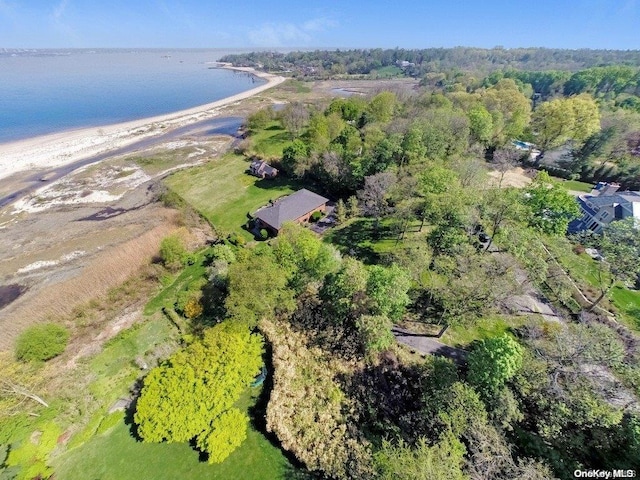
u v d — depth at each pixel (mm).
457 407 22344
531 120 88125
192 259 46875
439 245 37844
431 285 34250
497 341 23219
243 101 157375
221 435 24531
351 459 23016
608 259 35062
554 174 70188
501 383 22531
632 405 21969
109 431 26969
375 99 97250
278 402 26672
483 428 20906
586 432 21766
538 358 24922
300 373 29000
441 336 31891
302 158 69250
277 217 52406
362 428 25172
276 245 39375
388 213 49719
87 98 150375
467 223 37406
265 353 31984
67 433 27047
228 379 27078
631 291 36500
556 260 39062
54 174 76438
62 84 179750
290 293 33281
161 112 133000
